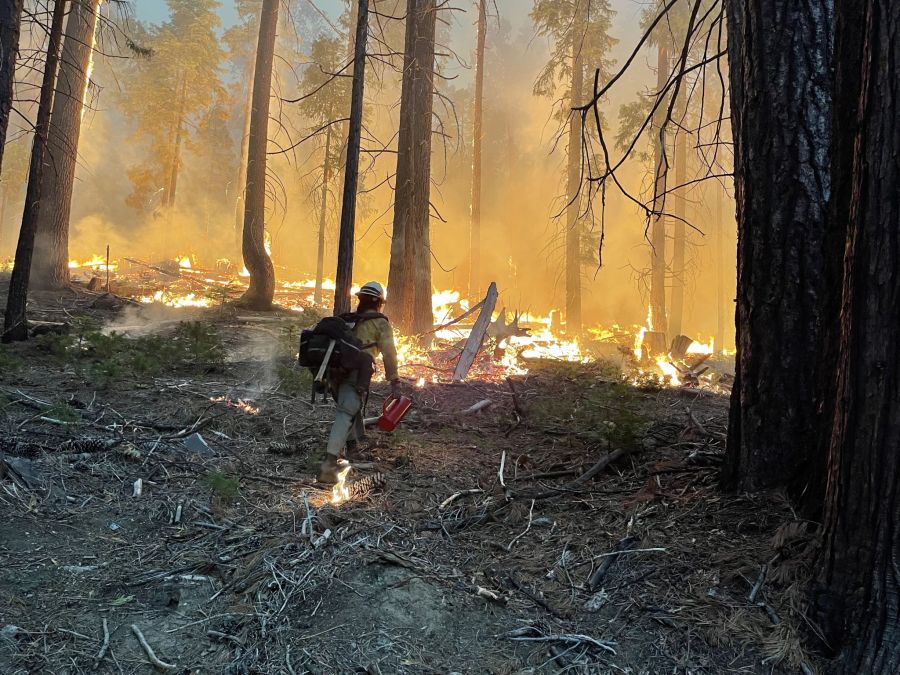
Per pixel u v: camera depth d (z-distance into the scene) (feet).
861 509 9.50
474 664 9.53
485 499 14.97
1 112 17.02
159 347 27.12
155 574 10.92
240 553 11.74
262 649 9.39
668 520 13.34
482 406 23.99
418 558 12.08
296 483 15.26
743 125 14.02
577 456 18.28
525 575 11.76
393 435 19.61
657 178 14.49
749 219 13.92
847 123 11.95
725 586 11.07
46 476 13.71
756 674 9.46
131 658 9.02
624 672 9.50
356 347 15.69
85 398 19.86
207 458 16.22
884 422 9.30
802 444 13.25
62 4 26.99
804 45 13.24
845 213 12.06
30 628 9.31
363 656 9.45
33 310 40.93
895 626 9.04
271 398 22.39
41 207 51.44
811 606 10.02
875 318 9.36
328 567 11.35
